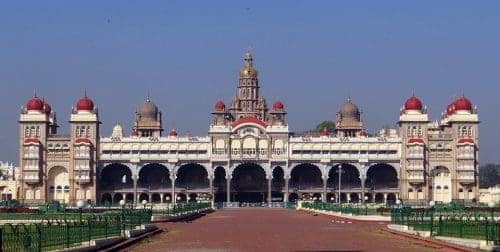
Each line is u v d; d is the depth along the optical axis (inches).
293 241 2765.7
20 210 5418.3
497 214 4968.0
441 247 2500.0
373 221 4544.8
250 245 2568.9
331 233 3284.9
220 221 4559.5
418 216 3769.7
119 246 2449.6
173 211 4995.1
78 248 2165.4
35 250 1991.9
